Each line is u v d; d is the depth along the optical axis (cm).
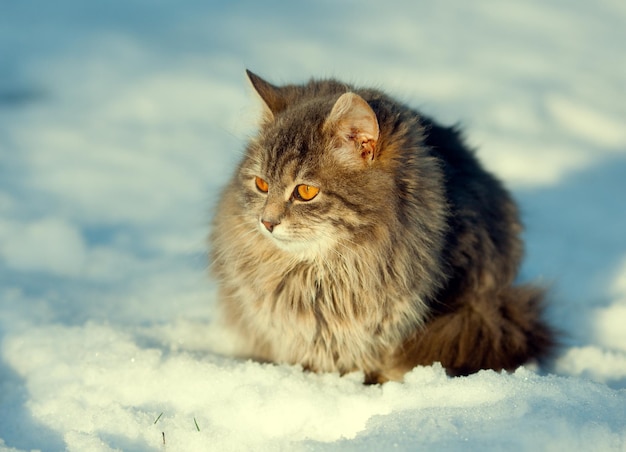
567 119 288
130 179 243
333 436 170
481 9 425
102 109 297
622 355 184
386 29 388
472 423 164
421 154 180
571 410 165
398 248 178
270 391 174
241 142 190
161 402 176
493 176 195
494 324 183
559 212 230
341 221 177
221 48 360
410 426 164
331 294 180
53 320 193
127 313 198
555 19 414
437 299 183
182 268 212
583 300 200
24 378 182
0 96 308
